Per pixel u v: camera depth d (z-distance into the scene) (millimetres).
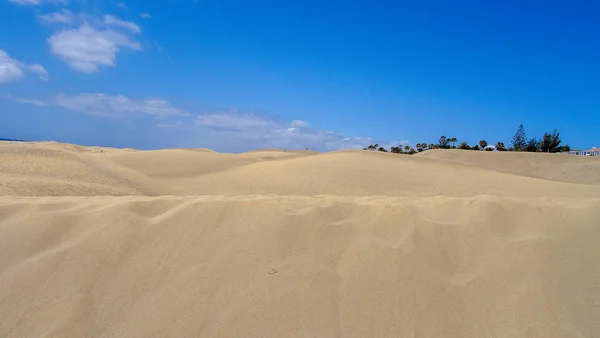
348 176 22391
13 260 2938
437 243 3053
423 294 2578
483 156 56344
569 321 2359
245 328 2391
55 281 2752
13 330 2406
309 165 26219
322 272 2787
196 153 32875
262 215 3428
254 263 2902
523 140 80312
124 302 2611
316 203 3766
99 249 3033
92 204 3846
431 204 3830
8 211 3568
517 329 2332
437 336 2316
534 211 3377
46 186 11938
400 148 86750
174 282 2760
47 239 3176
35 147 24297
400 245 3012
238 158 33000
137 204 3764
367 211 3566
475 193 18250
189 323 2441
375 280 2693
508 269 2764
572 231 3078
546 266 2748
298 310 2492
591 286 2570
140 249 3068
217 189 19797
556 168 44812
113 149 44188
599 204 3434
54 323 2438
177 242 3146
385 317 2434
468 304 2516
